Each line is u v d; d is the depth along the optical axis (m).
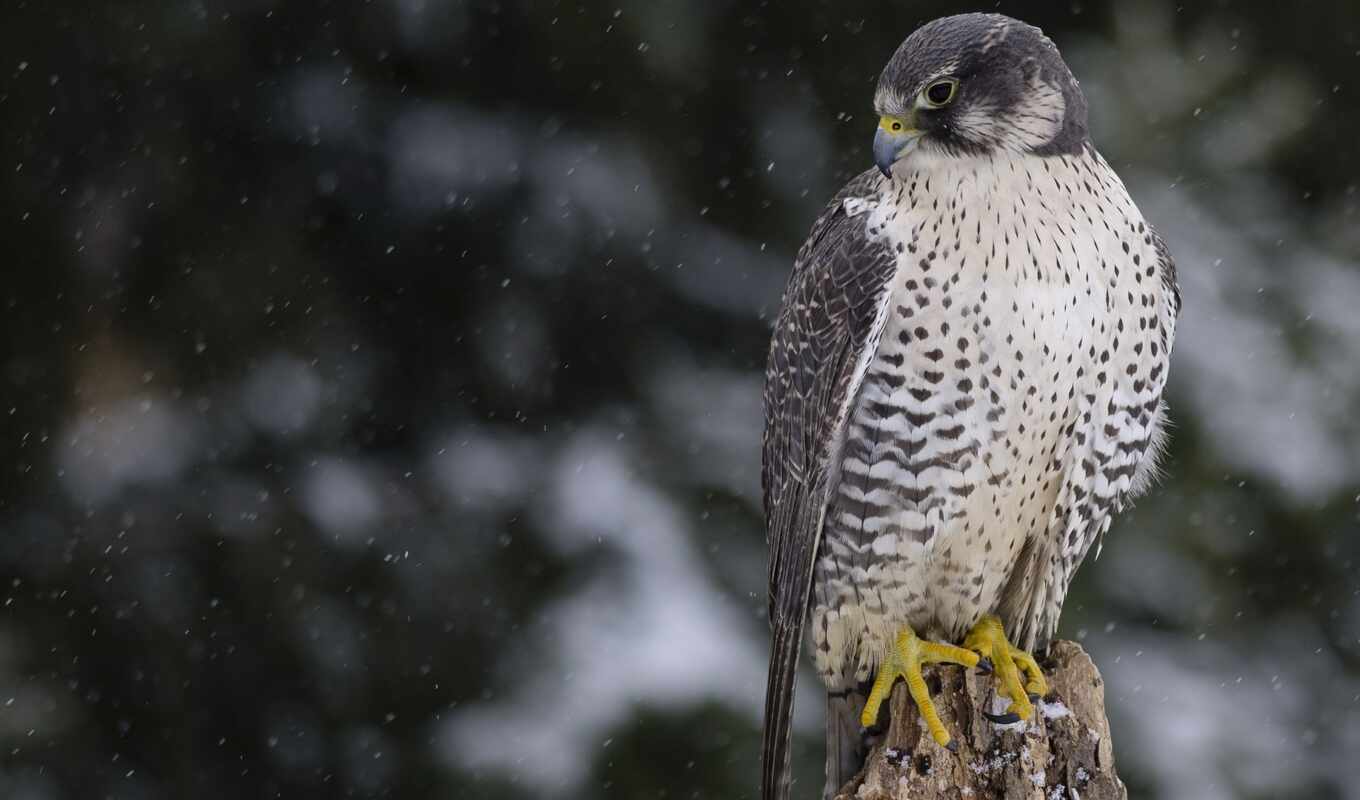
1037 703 6.91
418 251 13.32
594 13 12.77
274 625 12.81
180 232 12.98
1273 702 13.25
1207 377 13.07
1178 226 13.45
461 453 13.45
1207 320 13.25
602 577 12.90
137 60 12.72
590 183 13.23
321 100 13.21
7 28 12.57
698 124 13.21
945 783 6.84
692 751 12.23
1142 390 7.44
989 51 7.06
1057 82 7.14
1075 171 7.16
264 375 13.21
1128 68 13.45
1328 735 13.23
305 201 13.25
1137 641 13.14
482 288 13.42
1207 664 13.20
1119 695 12.90
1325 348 13.36
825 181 13.32
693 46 12.85
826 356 7.45
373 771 12.72
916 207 7.18
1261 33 13.89
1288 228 13.85
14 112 12.70
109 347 12.99
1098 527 7.73
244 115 13.08
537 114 13.31
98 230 12.89
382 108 13.37
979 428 7.18
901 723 7.23
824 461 7.50
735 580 13.01
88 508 12.80
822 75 13.18
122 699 12.78
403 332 13.50
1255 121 13.67
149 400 13.05
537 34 12.91
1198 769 12.83
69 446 12.91
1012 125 7.05
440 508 13.21
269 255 13.14
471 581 12.99
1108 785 6.79
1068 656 7.08
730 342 13.65
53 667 12.70
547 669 12.57
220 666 12.80
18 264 12.88
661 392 13.58
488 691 12.76
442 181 13.23
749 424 13.41
